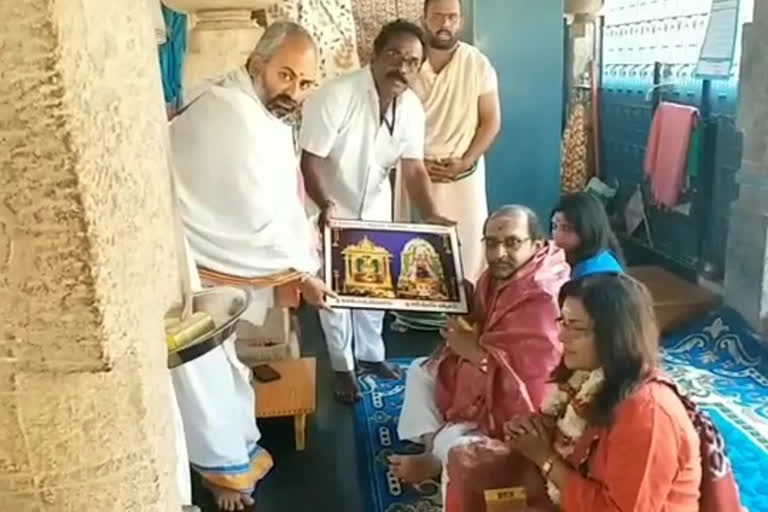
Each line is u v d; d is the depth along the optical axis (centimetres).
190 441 274
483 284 276
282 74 268
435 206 383
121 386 79
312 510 283
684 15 500
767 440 316
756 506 274
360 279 279
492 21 494
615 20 611
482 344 263
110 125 74
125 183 77
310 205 358
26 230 70
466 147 445
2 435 76
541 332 253
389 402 362
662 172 501
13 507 79
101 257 72
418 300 277
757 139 392
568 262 289
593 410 179
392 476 300
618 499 171
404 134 363
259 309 282
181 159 262
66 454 78
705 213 471
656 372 179
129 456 81
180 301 107
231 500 283
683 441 171
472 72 438
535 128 510
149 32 84
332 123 349
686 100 501
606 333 176
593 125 643
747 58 396
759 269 394
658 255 538
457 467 222
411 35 348
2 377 74
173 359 103
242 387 292
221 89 266
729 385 370
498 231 261
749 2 432
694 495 174
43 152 68
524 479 217
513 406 253
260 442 329
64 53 67
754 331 398
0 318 72
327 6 506
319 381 388
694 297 441
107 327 73
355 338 387
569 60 635
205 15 409
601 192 612
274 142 271
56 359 74
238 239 266
